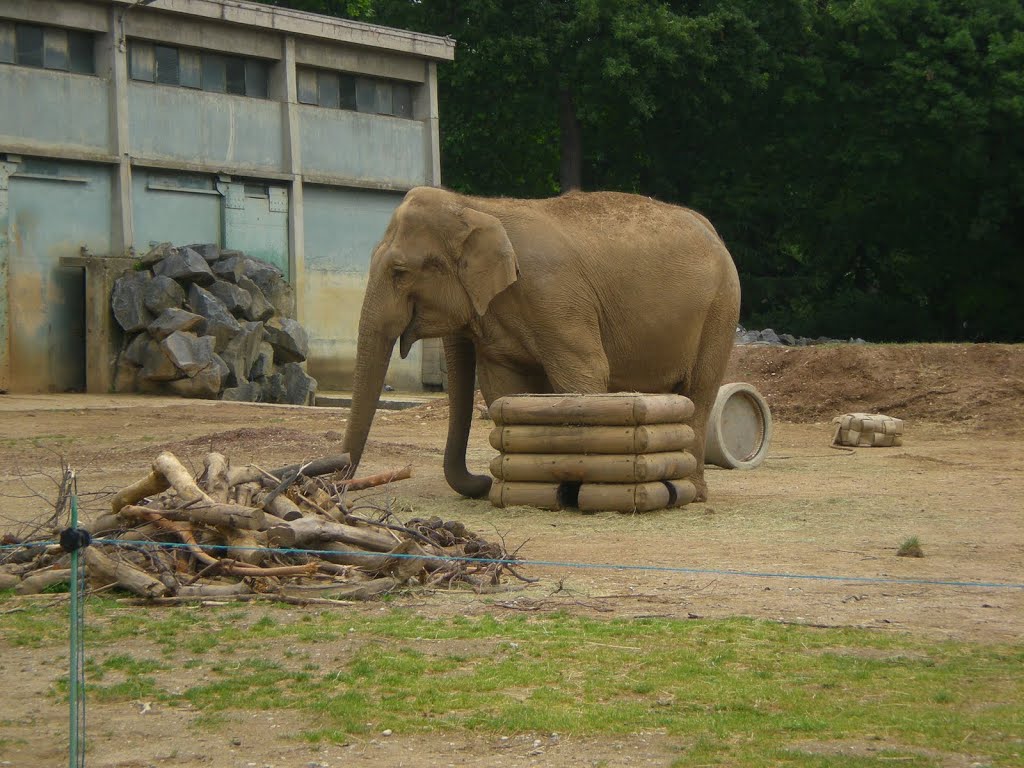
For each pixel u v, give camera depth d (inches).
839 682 259.6
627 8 1764.3
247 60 1498.5
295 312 1504.7
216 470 363.6
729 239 1991.9
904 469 698.2
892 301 2098.9
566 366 532.1
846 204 1914.4
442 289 523.5
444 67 1867.6
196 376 1227.2
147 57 1397.6
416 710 243.9
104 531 350.6
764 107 1905.8
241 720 238.2
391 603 327.6
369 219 1610.5
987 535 444.8
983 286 1911.9
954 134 1710.1
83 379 1337.4
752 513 501.7
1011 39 1743.4
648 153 1979.6
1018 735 228.5
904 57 1742.1
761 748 223.0
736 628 301.4
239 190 1466.5
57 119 1314.0
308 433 839.1
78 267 1327.5
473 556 370.3
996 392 1000.2
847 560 391.5
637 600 334.3
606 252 546.3
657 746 225.0
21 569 349.4
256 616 313.0
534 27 1825.8
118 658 275.4
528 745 225.9
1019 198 1795.0
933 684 258.2
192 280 1298.0
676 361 568.7
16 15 1282.0
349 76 1596.9
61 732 232.4
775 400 1052.5
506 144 1975.9
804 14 1835.6
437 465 681.6
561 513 491.2
